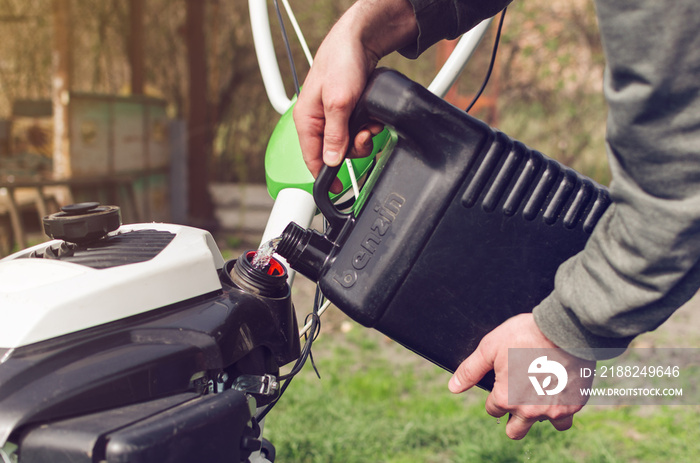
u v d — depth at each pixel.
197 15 7.21
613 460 2.52
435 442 2.75
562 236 1.10
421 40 1.16
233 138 10.16
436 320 1.09
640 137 0.80
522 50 8.75
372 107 1.07
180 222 7.08
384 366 3.58
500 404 1.01
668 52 0.76
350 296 1.09
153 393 0.93
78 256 1.05
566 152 8.80
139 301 0.98
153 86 10.17
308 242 1.13
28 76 10.03
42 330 0.89
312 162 1.13
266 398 1.15
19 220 5.05
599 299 0.88
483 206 1.08
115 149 5.89
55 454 0.81
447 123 1.06
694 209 0.79
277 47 9.16
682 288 0.86
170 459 0.83
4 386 0.84
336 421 2.85
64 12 5.69
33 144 6.07
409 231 1.07
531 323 0.98
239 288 1.15
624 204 0.85
